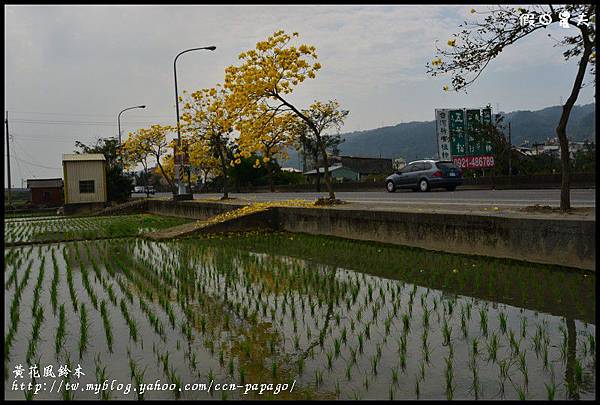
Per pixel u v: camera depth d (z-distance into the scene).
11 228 26.19
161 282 10.01
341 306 7.53
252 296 8.42
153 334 6.50
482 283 8.31
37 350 6.10
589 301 6.93
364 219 14.10
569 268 8.62
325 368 5.14
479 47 11.33
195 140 31.12
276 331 6.45
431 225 11.73
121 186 49.16
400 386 4.65
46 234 21.77
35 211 49.72
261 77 17.27
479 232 10.47
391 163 77.44
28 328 7.12
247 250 14.29
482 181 30.42
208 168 44.75
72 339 6.48
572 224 8.54
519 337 5.77
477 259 10.27
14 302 8.74
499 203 16.02
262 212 18.95
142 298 8.63
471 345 5.61
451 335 5.96
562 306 6.84
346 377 4.89
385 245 13.10
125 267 12.08
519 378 4.70
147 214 37.34
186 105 28.00
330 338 6.09
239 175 60.72
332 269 10.58
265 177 60.88
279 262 11.86
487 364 5.05
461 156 35.19
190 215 28.39
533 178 27.39
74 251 15.88
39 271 12.23
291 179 61.25
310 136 44.19
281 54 17.34
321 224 16.23
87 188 44.47
